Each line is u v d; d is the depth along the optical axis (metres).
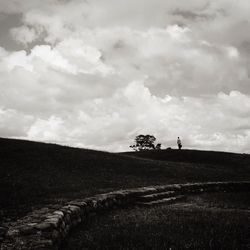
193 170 33.41
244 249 7.72
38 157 28.91
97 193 16.69
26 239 6.89
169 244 8.06
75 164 28.70
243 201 17.91
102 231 9.53
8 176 20.55
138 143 103.19
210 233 9.08
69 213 9.60
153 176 27.89
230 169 37.78
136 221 11.02
